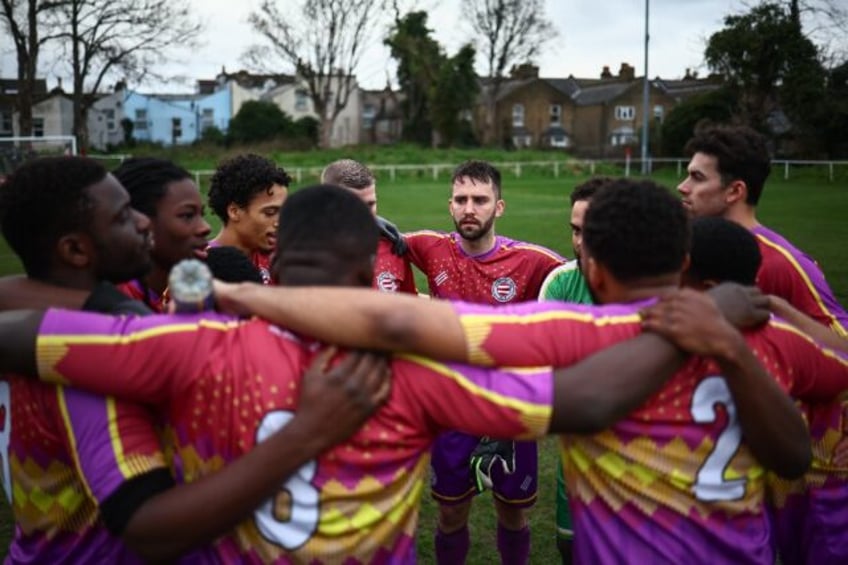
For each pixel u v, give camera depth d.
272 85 71.94
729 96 40.62
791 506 2.25
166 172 2.41
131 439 1.56
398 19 54.28
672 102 65.88
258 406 1.56
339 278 1.62
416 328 1.49
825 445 2.18
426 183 33.88
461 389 1.54
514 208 20.95
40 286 1.79
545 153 45.09
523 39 57.44
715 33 39.53
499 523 3.49
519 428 1.52
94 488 1.55
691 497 1.68
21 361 1.54
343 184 3.67
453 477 3.42
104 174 1.82
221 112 64.00
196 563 1.68
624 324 1.62
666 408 1.66
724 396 1.67
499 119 64.19
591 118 65.56
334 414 1.50
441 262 4.02
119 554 1.73
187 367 1.56
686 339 1.51
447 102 53.41
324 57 52.91
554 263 3.95
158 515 1.49
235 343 1.59
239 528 1.61
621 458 1.67
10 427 1.75
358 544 1.60
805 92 37.12
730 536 1.70
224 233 3.32
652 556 1.68
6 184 1.77
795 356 1.77
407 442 1.60
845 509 2.22
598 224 1.69
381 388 1.54
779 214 18.06
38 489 1.73
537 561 3.66
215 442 1.59
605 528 1.70
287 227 1.65
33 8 35.31
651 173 37.91
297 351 1.58
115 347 1.52
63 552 1.76
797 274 2.49
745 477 1.72
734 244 1.92
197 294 1.58
